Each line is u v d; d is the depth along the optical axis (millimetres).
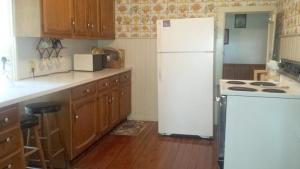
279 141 2334
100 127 3693
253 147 2387
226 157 2445
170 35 3957
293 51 3117
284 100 2275
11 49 3010
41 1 2875
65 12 3289
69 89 2885
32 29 2924
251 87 2574
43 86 2658
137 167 3078
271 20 4277
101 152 3488
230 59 6832
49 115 2941
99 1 4188
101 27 4281
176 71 4004
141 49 4801
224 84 2770
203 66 3904
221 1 4422
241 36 6734
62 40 3904
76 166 3088
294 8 3150
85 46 4582
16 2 2926
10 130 2074
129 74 4762
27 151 2689
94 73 3869
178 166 3105
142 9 4715
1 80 2932
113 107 4121
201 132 4027
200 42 3869
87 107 3303
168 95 4074
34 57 3348
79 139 3135
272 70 3391
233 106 2375
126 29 4820
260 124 2346
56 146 2990
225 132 2424
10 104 2045
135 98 4949
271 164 2377
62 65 3938
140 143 3818
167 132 4145
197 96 3979
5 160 2025
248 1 4344
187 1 4531
